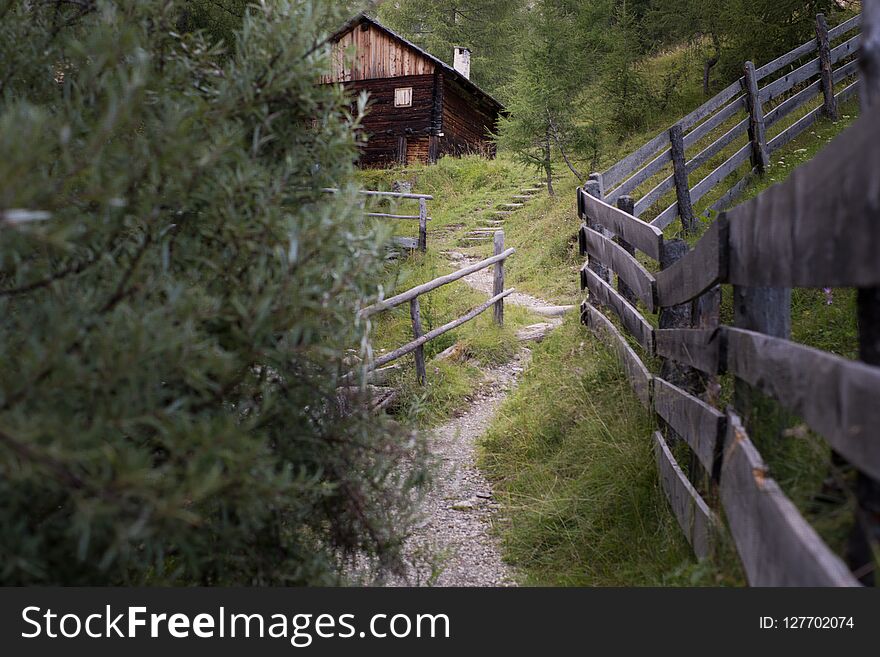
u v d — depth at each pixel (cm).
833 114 1014
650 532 334
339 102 242
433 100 2083
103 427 151
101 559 175
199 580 217
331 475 236
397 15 3269
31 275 178
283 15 232
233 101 206
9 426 134
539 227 1271
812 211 157
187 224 214
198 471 163
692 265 291
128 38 177
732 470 221
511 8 3288
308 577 227
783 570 159
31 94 232
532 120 1408
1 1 231
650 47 1778
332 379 231
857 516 146
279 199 205
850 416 136
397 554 260
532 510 399
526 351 761
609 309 562
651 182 995
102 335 156
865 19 137
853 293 414
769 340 196
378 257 228
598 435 427
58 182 152
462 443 552
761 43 1298
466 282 1046
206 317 181
